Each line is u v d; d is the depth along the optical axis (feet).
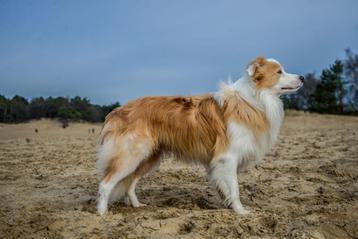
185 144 5.56
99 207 5.41
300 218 4.97
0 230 4.88
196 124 5.47
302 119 31.48
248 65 5.55
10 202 6.28
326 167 8.30
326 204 5.77
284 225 4.77
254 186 7.04
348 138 13.92
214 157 5.44
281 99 5.85
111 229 4.77
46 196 6.66
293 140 14.52
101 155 5.52
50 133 24.45
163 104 5.58
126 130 5.43
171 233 4.61
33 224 5.02
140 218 5.08
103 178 5.46
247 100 5.45
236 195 5.37
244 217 5.08
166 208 5.71
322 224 4.67
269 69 5.57
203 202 6.11
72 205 6.05
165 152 5.87
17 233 4.75
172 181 7.69
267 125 5.55
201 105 5.57
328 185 6.97
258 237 4.44
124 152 5.38
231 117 5.37
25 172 8.85
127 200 5.98
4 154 12.21
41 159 10.88
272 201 6.12
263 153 5.65
